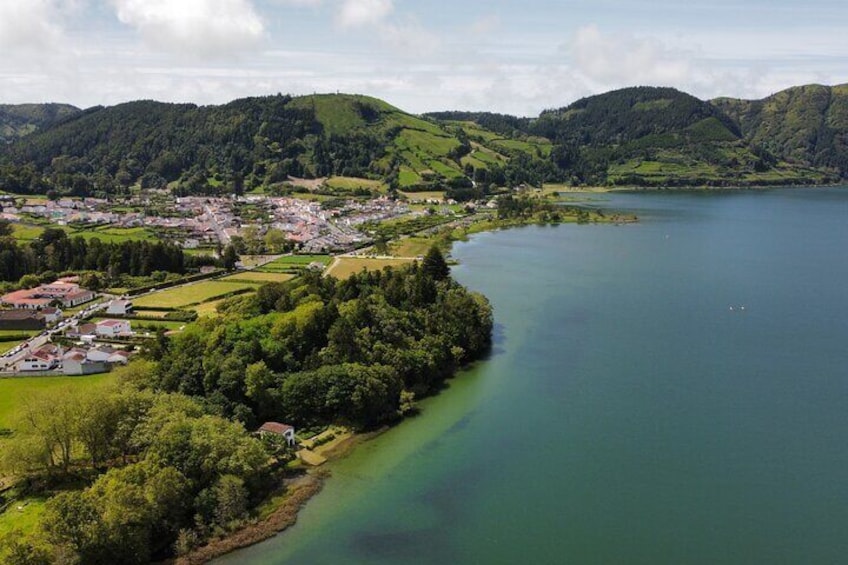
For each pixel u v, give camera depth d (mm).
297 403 137625
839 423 140250
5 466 105875
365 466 123000
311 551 97750
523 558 97000
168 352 151375
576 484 116750
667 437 134375
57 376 160250
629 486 116062
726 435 135125
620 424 140125
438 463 124188
